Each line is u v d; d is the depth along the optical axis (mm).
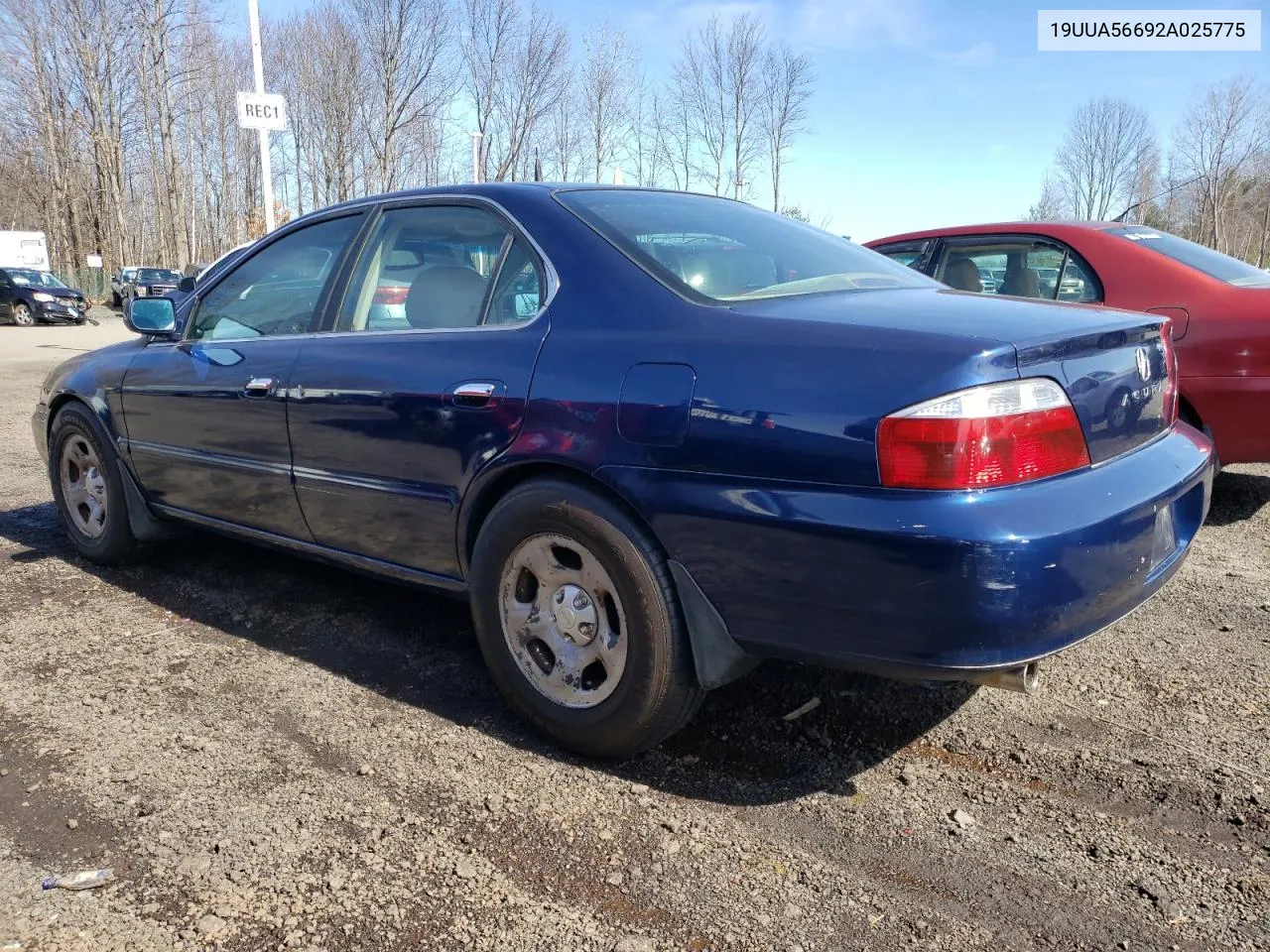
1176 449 2646
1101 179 54344
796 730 2857
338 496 3203
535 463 2619
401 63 35188
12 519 5199
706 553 2318
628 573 2449
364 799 2482
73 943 1960
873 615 2125
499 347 2760
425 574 3059
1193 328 4566
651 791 2531
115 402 4082
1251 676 3186
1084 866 2219
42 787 2527
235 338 3686
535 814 2422
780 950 1958
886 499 2076
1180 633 3559
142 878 2166
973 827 2369
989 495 2049
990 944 1973
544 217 2879
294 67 44000
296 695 3078
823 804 2475
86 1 42375
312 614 3781
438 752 2727
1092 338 2307
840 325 2262
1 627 3641
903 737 2814
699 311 2465
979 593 2006
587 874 2189
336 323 3320
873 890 2143
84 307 26484
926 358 2092
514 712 2975
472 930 2008
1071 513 2102
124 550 4258
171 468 3895
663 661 2451
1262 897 2102
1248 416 4434
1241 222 54719
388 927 2016
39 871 2189
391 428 2965
